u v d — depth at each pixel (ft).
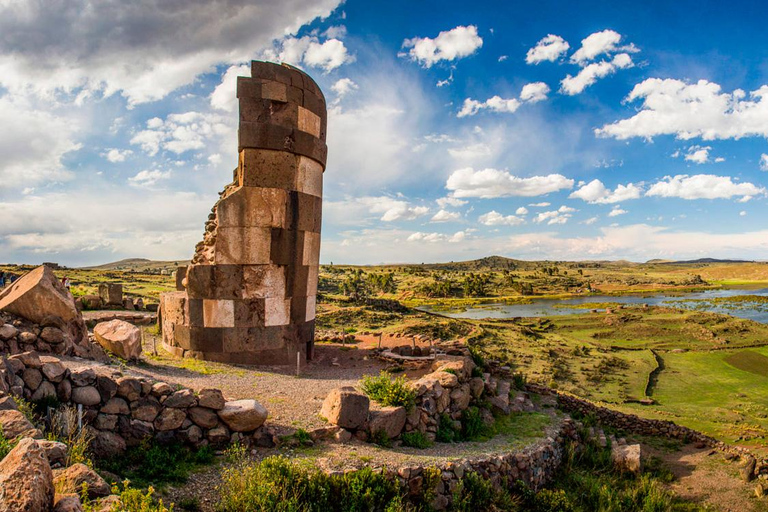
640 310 242.58
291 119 49.80
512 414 47.50
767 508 39.83
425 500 27.40
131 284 192.44
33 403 24.52
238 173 50.42
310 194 52.34
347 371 49.55
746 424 73.51
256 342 49.16
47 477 13.65
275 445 28.91
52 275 38.55
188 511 21.70
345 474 25.38
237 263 48.57
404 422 34.65
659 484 43.62
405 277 610.65
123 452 25.84
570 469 42.11
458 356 49.62
